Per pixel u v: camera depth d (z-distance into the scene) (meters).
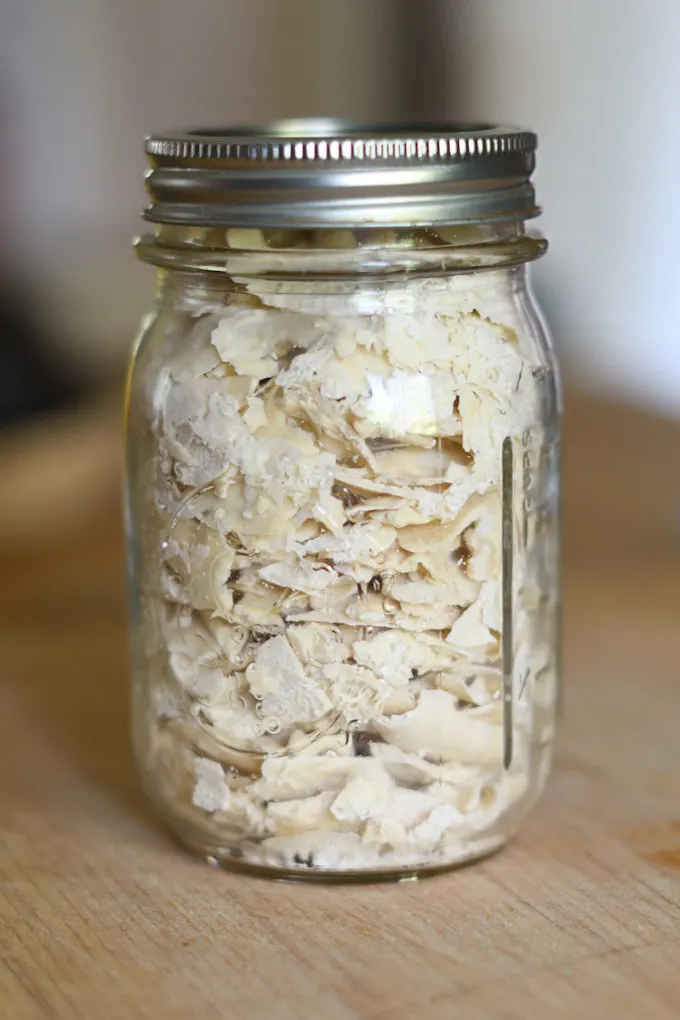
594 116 0.90
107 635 0.53
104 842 0.41
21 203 0.87
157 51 0.88
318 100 0.91
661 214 0.91
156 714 0.39
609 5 0.87
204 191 0.36
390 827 0.38
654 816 0.42
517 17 0.89
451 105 0.91
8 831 0.42
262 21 0.89
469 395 0.37
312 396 0.36
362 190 0.35
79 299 0.82
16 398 0.62
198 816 0.39
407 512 0.37
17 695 0.49
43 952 0.37
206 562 0.37
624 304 0.93
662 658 0.50
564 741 0.46
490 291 0.38
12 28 0.86
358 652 0.37
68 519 0.60
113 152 0.90
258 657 0.37
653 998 0.35
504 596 0.38
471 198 0.36
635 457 0.67
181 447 0.37
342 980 0.36
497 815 0.39
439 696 0.38
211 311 0.37
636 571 0.56
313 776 0.38
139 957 0.36
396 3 0.89
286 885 0.39
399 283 0.37
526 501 0.39
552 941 0.37
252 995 0.35
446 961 0.36
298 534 0.37
